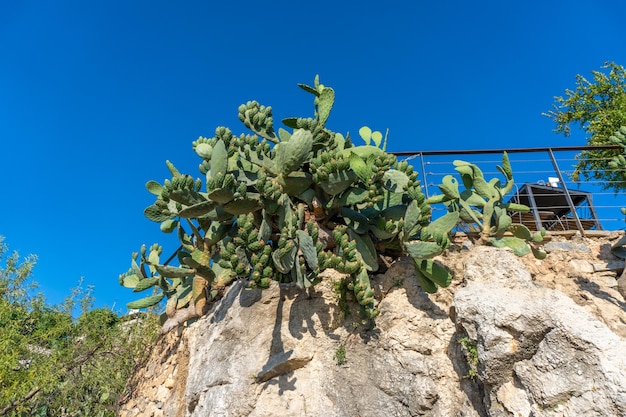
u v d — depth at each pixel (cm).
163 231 557
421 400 363
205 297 483
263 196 419
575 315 324
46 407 752
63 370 699
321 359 402
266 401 378
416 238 464
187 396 418
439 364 382
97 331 807
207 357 425
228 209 407
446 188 489
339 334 417
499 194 500
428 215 429
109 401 746
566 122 1372
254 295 432
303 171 472
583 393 293
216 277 478
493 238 476
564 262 481
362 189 434
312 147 468
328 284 441
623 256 455
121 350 783
